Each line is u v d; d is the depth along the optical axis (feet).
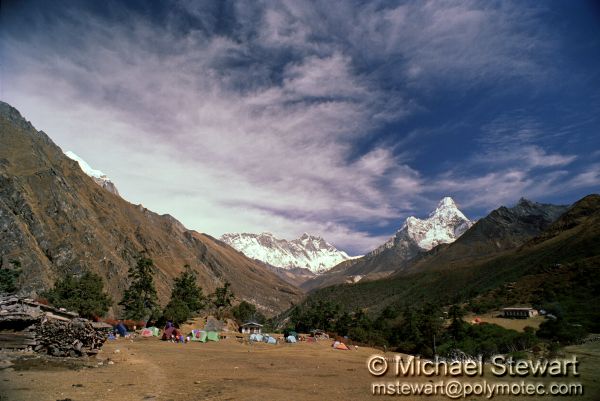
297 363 129.59
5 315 87.92
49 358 83.82
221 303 442.91
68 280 284.61
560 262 591.78
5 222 497.05
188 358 120.47
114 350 123.95
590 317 267.18
